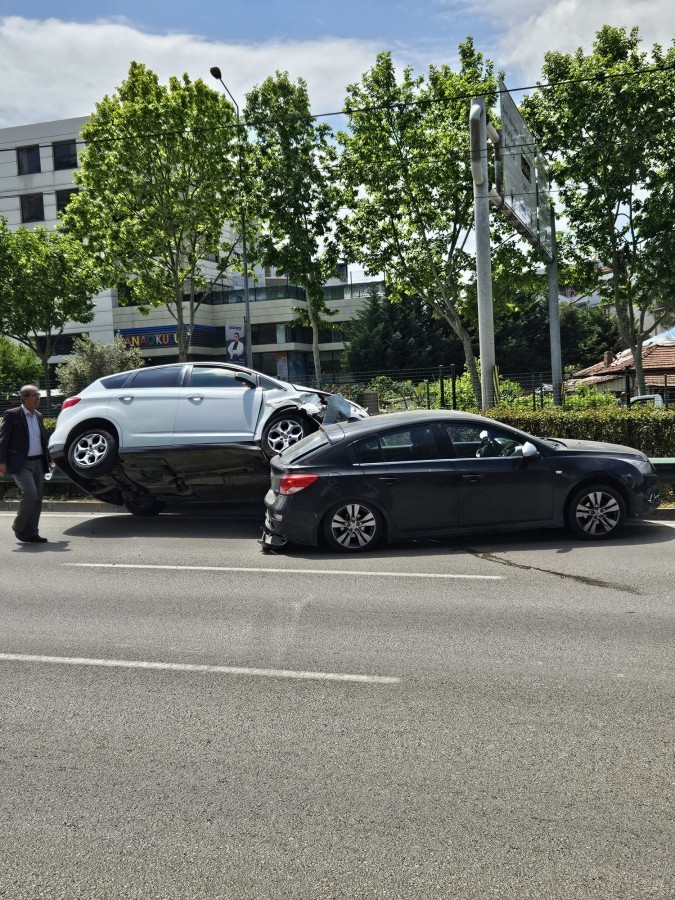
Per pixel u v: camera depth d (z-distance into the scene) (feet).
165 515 37.24
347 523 26.58
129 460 32.91
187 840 9.64
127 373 34.35
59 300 130.82
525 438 27.22
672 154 82.38
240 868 9.03
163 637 17.93
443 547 26.91
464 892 8.45
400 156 94.38
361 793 10.61
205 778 11.20
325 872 8.89
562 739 12.01
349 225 101.55
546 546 26.30
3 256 125.70
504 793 10.46
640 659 15.29
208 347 174.09
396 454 26.76
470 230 97.19
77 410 33.47
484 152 46.34
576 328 184.03
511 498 26.58
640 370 90.17
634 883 8.50
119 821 10.14
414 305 163.12
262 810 10.27
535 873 8.72
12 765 11.84
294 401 33.32
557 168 87.61
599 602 19.47
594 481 27.04
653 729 12.23
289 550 27.63
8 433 30.19
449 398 69.72
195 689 14.67
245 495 34.30
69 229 101.91
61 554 28.40
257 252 103.86
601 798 10.26
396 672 15.14
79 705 14.08
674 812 9.86
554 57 85.76
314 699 13.98
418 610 19.38
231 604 20.65
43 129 164.66
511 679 14.53
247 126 99.35
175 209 98.73
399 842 9.41
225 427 32.71
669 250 82.17
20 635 18.40
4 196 167.84
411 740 12.18
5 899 8.61
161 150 96.48
